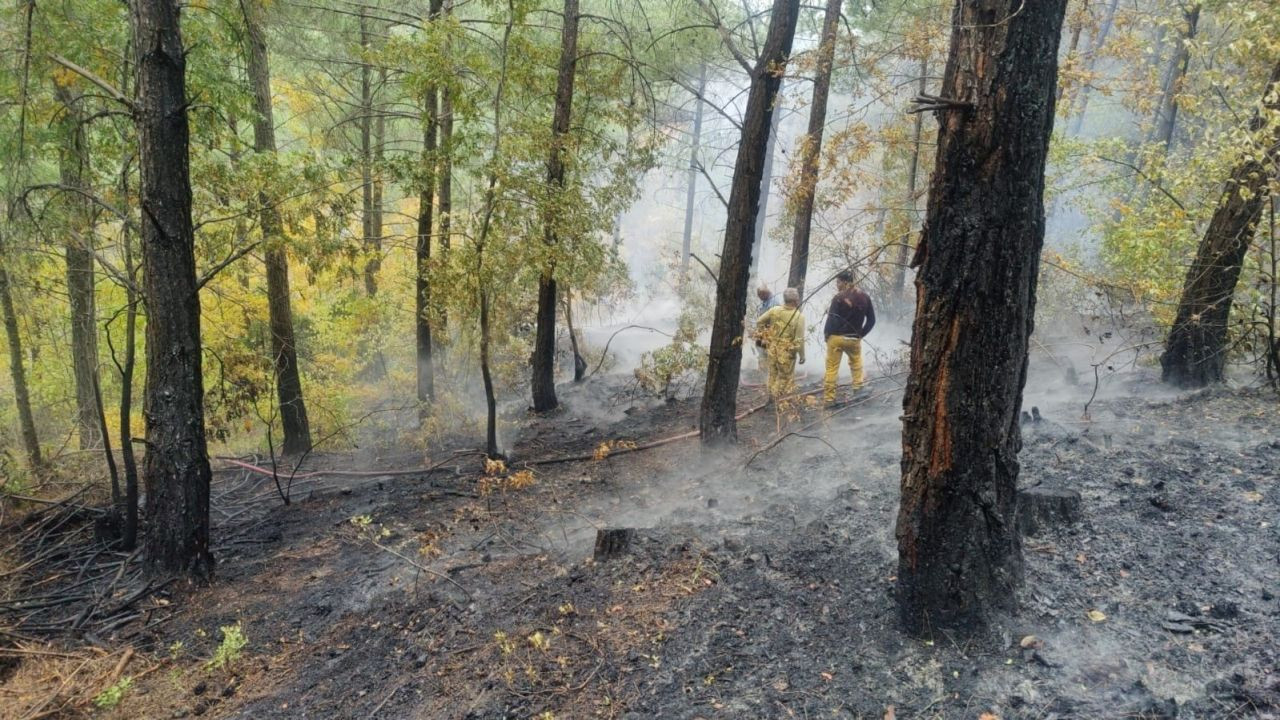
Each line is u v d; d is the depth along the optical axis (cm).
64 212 589
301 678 403
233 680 411
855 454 623
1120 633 318
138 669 429
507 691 346
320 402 1020
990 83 270
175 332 511
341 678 395
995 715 284
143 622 484
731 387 681
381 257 876
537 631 395
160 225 496
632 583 433
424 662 390
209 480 542
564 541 534
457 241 888
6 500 670
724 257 655
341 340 1089
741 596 397
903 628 340
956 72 283
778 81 618
